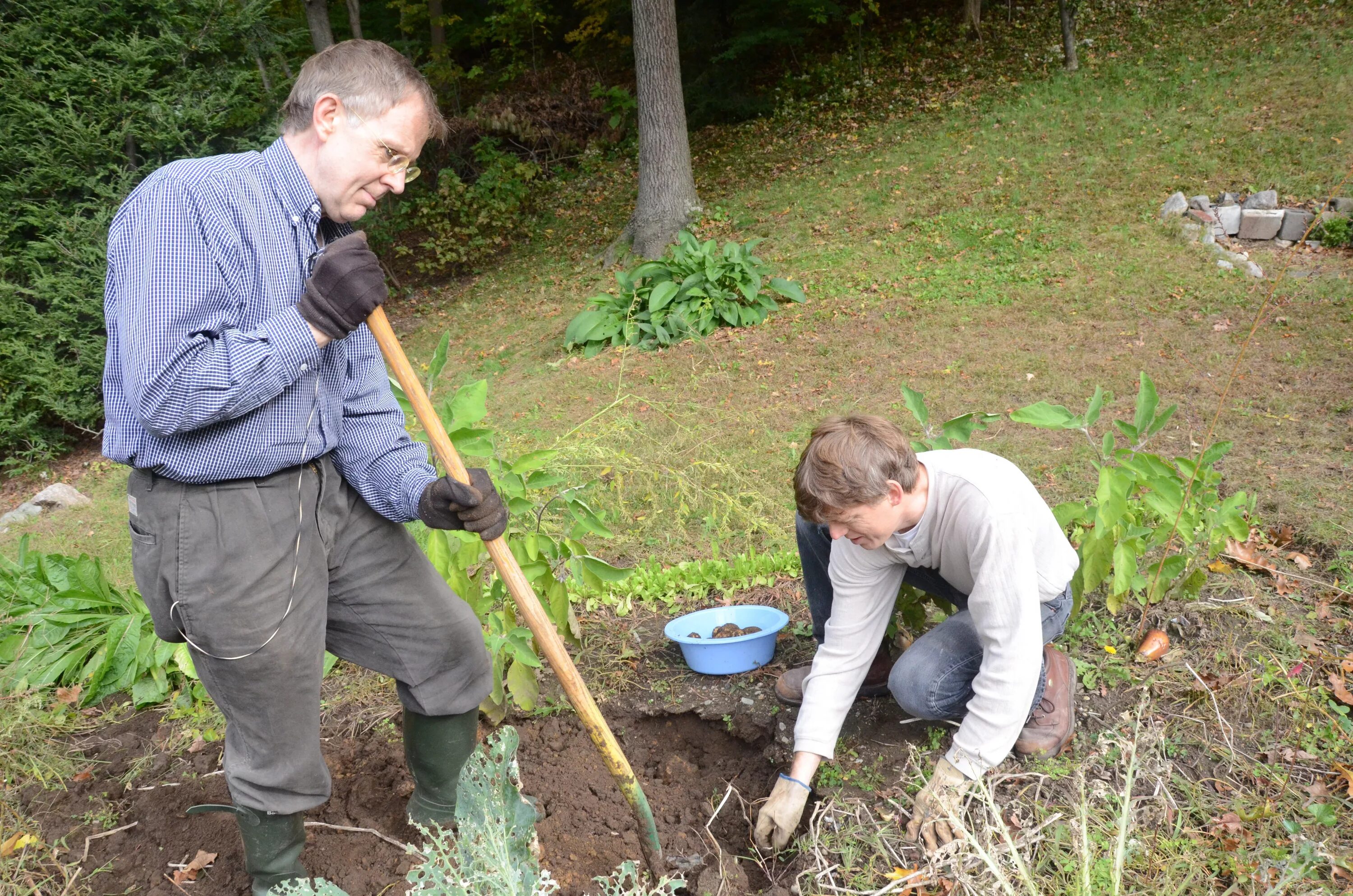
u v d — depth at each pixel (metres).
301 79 1.89
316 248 1.93
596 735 2.17
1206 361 6.38
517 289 12.43
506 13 18.23
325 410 2.03
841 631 2.50
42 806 2.91
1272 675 2.76
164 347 1.70
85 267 8.85
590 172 16.52
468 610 2.39
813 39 17.97
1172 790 2.42
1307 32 12.74
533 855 2.32
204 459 1.84
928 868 2.17
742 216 11.80
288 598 1.98
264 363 1.74
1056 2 16.81
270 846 2.18
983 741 2.27
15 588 3.90
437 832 2.52
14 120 8.80
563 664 2.13
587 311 9.28
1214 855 2.18
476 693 2.41
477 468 2.11
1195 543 3.44
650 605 3.88
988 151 11.77
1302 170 9.32
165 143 9.31
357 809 2.76
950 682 2.50
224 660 1.95
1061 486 4.68
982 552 2.22
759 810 2.60
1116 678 2.85
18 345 8.62
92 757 3.17
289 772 2.10
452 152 15.48
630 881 2.43
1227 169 9.70
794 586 3.88
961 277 8.83
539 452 3.21
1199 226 8.85
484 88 19.77
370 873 2.49
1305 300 7.23
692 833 2.65
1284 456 4.71
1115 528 3.01
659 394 7.38
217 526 1.88
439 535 3.06
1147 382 3.09
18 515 7.39
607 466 4.88
